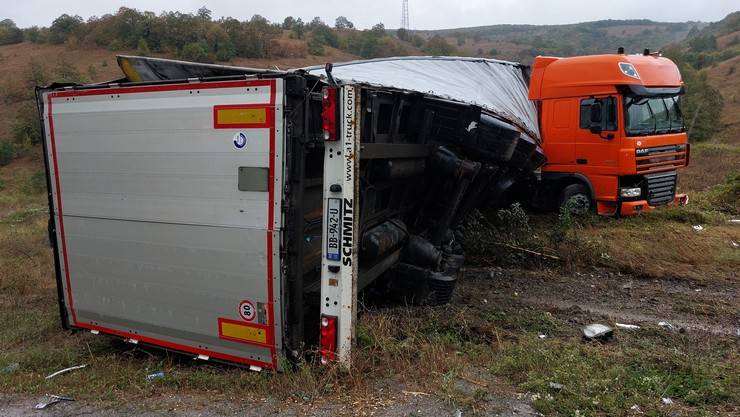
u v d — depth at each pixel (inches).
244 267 166.9
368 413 141.9
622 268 307.7
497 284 288.7
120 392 171.0
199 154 169.0
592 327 210.5
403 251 241.4
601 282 291.7
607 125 378.3
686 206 435.5
